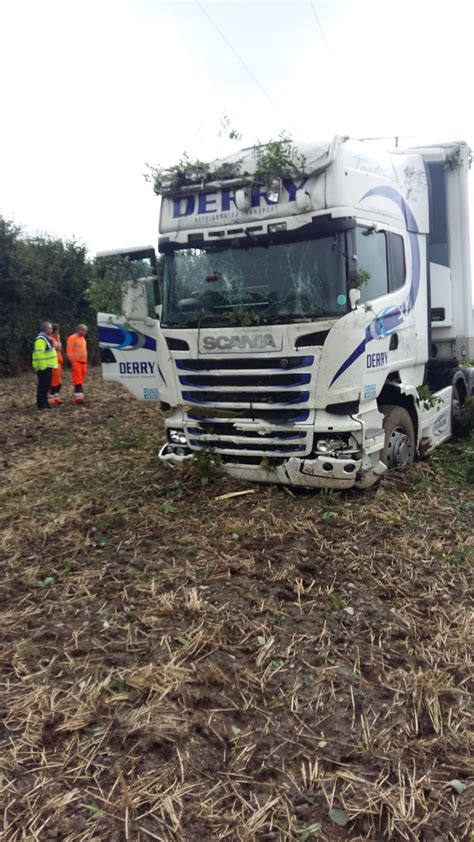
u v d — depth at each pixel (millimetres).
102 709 3279
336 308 5543
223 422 6055
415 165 7180
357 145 5992
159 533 5438
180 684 3418
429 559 4934
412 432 6973
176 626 3986
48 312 24531
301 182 5594
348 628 3990
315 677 3512
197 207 6043
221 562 4809
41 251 24688
